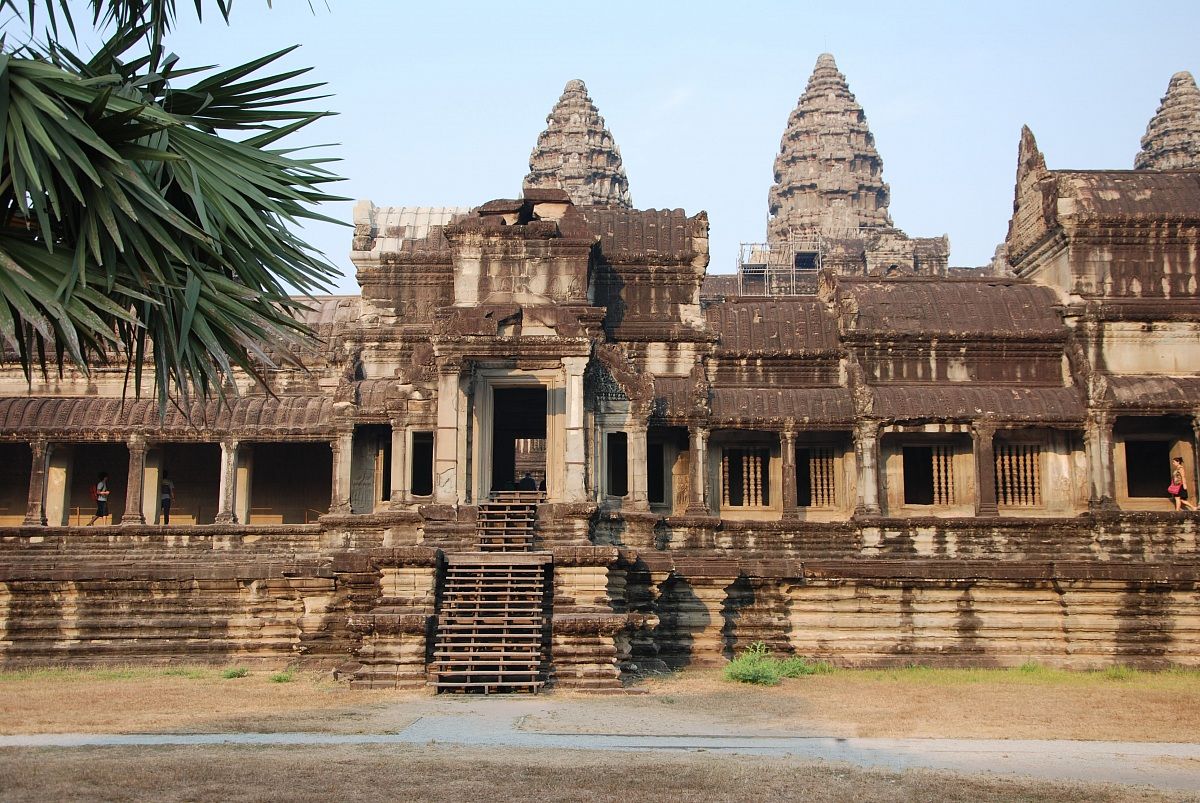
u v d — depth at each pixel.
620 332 40.16
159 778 15.91
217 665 33.81
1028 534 38.09
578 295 35.81
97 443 42.16
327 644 33.09
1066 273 41.34
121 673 31.61
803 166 126.19
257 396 41.16
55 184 15.19
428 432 37.34
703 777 16.66
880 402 38.72
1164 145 94.25
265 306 16.80
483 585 29.08
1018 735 21.53
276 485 43.94
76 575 34.16
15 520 43.00
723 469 40.47
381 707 24.11
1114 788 16.53
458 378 33.25
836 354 40.69
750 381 40.75
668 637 33.84
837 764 18.00
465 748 19.02
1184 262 41.00
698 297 40.91
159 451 42.75
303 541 38.91
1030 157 44.69
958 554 38.00
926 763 18.47
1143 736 21.55
